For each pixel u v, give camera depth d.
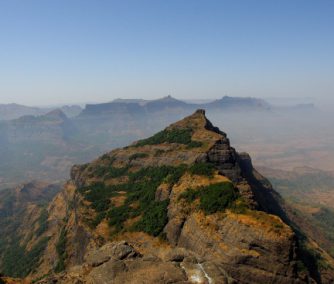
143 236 87.69
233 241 66.06
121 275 48.72
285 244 62.34
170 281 47.62
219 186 83.62
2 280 52.41
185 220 81.19
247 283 62.41
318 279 83.00
